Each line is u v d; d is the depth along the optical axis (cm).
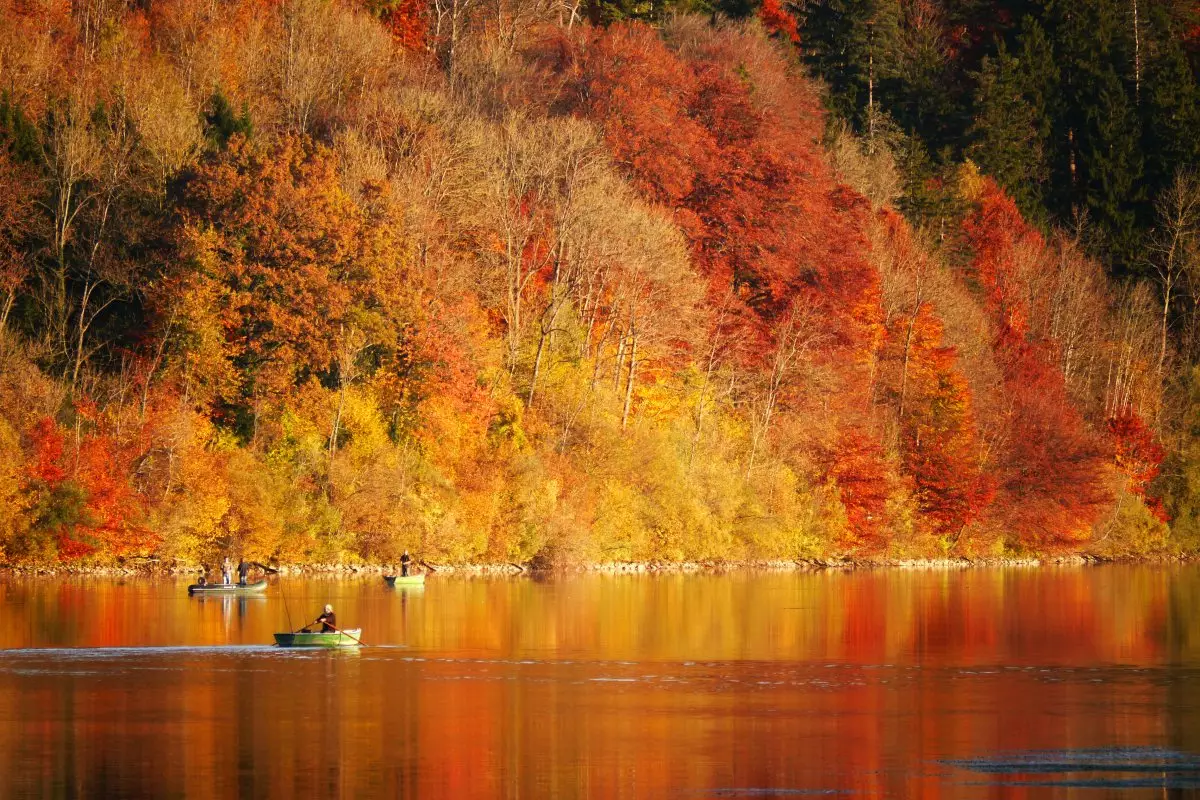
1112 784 7906
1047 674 11556
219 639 12850
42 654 11931
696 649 12788
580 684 10838
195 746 8600
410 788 7712
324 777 7919
